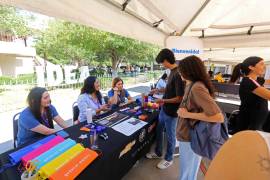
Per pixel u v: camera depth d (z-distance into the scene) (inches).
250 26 110.3
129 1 67.3
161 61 78.2
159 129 91.7
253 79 70.2
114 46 405.4
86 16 55.9
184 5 75.5
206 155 50.3
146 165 91.9
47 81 303.6
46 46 462.6
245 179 16.3
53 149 50.4
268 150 15.1
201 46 132.5
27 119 65.0
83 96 95.0
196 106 51.1
